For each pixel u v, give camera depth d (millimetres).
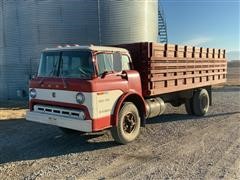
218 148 7688
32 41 19531
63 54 7867
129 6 19922
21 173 6262
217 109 13984
